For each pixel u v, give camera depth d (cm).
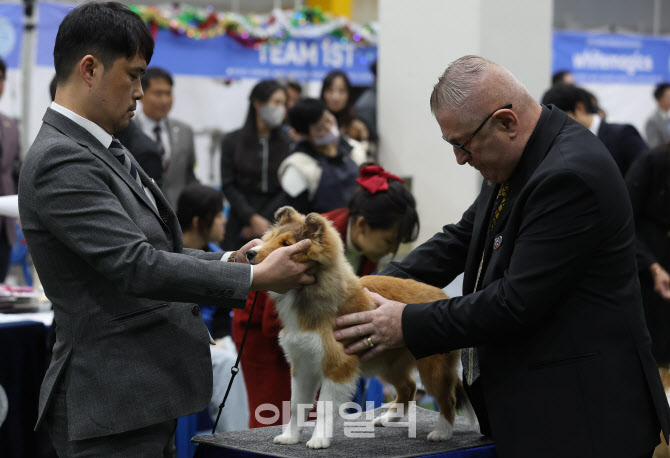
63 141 202
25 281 677
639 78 983
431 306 233
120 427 202
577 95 488
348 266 252
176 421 231
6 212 365
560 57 941
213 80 834
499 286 224
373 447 240
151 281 196
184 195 447
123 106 212
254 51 849
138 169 231
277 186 592
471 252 260
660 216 473
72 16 206
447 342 228
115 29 204
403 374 276
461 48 584
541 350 224
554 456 216
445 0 594
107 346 205
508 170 238
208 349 227
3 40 752
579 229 215
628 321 222
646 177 474
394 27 648
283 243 238
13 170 628
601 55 960
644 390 221
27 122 772
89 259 198
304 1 1169
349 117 674
